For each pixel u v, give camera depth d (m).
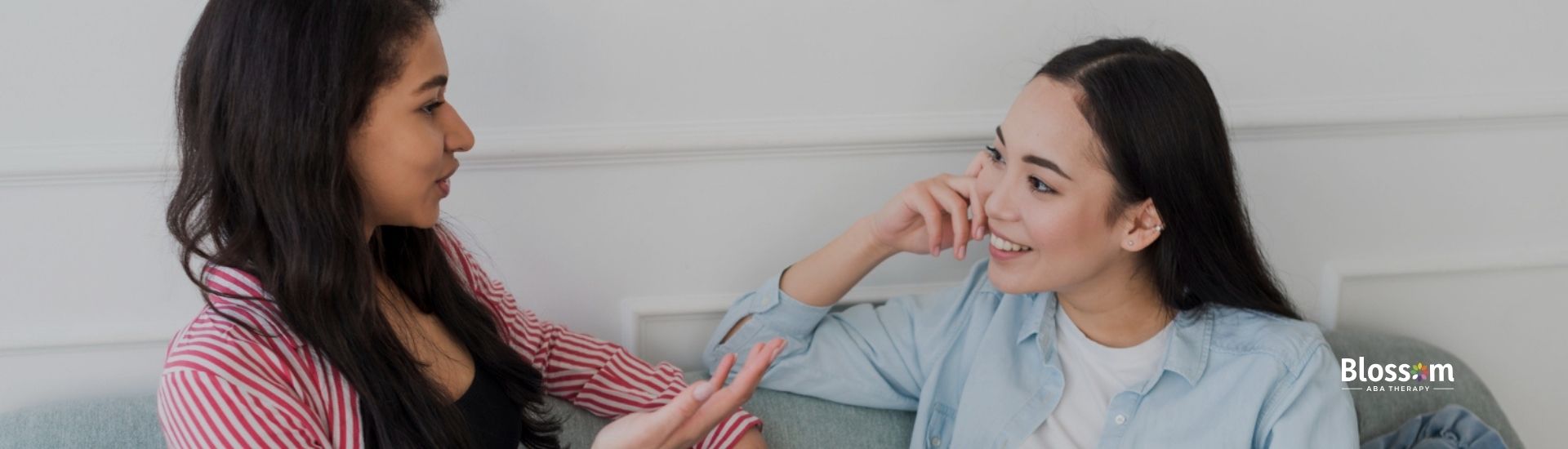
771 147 1.45
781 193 1.50
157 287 1.45
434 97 0.98
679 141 1.42
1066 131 1.10
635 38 1.39
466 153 1.39
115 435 1.36
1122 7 1.45
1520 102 1.54
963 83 1.46
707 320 1.57
